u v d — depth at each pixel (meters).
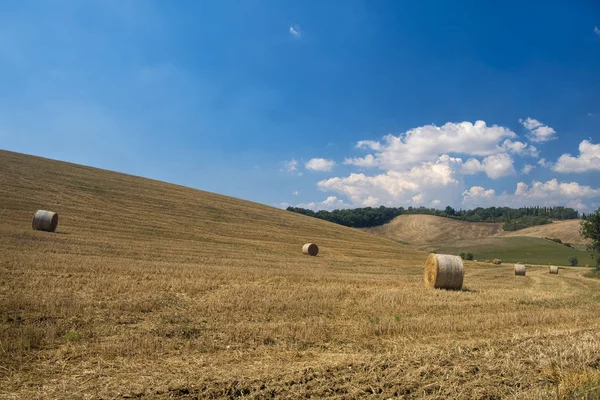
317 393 5.84
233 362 6.93
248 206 58.16
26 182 39.31
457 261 19.00
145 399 5.39
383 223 113.44
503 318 11.30
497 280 28.00
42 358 6.63
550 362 7.40
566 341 8.87
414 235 104.00
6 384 5.64
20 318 8.54
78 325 8.51
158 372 6.24
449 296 15.43
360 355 7.59
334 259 35.00
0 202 31.50
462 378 6.59
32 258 15.80
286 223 52.66
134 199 44.09
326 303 12.15
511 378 6.66
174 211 43.62
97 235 27.77
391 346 8.34
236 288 13.62
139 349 7.25
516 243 90.00
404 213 123.25
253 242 37.44
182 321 9.42
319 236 49.56
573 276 39.72
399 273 27.95
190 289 12.83
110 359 6.77
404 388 6.12
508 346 8.44
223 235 38.00
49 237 23.41
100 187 45.25
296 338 8.52
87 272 14.45
